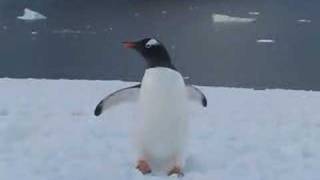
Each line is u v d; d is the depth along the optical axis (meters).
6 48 24.67
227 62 21.86
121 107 9.06
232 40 26.67
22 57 23.03
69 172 5.59
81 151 6.41
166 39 27.41
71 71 20.77
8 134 6.93
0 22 30.91
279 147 6.82
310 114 9.06
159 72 5.29
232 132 7.55
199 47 25.05
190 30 29.38
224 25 30.45
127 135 7.21
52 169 5.71
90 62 22.20
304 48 24.86
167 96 5.25
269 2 37.19
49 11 34.41
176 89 5.28
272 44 25.70
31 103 9.27
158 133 5.33
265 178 5.64
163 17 33.03
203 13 33.84
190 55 23.33
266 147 6.82
